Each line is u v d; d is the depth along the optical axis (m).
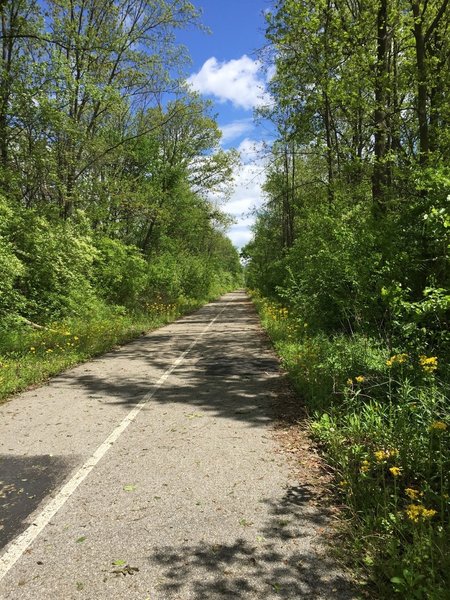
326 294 10.71
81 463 4.84
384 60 14.74
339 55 15.98
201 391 8.20
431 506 3.72
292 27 17.11
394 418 5.18
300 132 20.36
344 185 17.83
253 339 15.78
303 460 4.90
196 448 5.28
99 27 20.66
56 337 12.26
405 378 5.62
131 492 4.15
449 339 5.93
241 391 8.14
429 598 2.58
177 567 3.03
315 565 3.06
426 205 6.78
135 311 22.50
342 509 3.82
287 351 11.34
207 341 15.45
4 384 8.06
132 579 2.91
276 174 30.91
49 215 16.80
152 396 7.84
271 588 2.82
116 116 26.34
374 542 3.22
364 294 7.38
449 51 15.46
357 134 18.72
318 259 11.21
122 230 29.55
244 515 3.73
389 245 6.96
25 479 4.45
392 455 4.35
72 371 10.14
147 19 21.73
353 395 6.30
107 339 14.10
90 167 21.70
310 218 15.05
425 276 6.82
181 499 4.01
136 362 11.34
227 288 88.94
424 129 12.33
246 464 4.80
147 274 26.08
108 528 3.53
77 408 7.07
